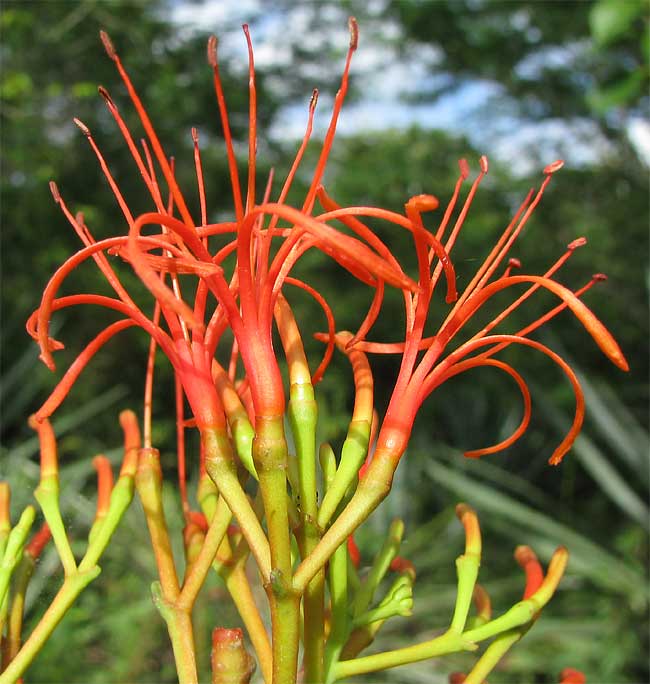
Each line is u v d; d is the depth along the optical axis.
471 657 3.80
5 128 6.54
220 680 0.82
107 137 7.11
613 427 4.81
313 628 0.85
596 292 8.16
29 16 6.48
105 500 1.00
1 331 6.37
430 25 8.11
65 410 6.34
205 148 7.64
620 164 8.98
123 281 6.54
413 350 0.84
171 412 6.95
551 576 0.97
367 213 0.78
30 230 6.50
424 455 4.90
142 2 7.46
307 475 0.85
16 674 0.89
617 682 3.89
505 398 6.87
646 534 4.77
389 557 0.98
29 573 1.04
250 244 0.77
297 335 0.89
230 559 0.96
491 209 8.80
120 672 3.49
